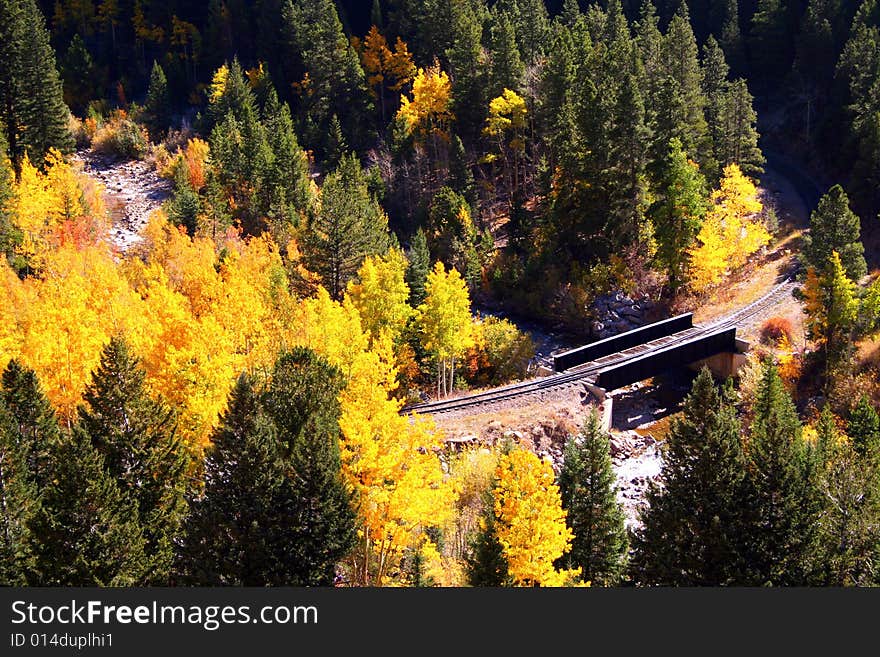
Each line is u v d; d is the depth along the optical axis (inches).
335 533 1122.0
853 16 4608.8
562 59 3634.4
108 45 5807.1
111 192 4060.0
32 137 3870.6
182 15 5890.8
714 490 1161.4
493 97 4057.6
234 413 1133.7
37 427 1331.2
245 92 4569.4
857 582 1180.5
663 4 5703.7
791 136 4471.0
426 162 3934.5
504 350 2805.1
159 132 4825.3
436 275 2418.8
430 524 1315.2
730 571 1125.1
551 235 3417.8
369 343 2431.1
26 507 1121.4
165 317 1813.5
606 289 3201.3
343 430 1228.5
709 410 1216.8
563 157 3336.6
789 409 1903.3
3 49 3816.4
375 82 4859.7
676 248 3075.8
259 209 3533.5
